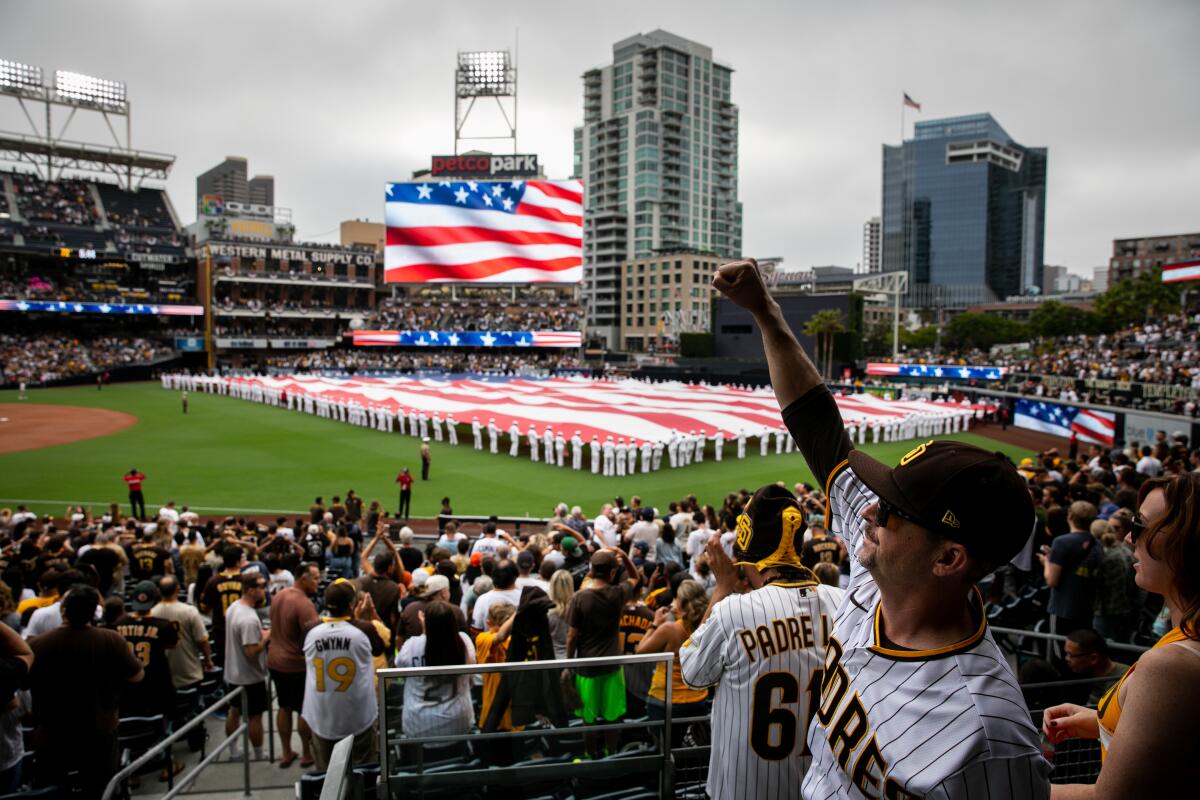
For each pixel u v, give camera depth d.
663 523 17.44
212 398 73.69
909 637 2.43
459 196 87.81
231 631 10.23
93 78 102.69
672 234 188.50
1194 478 2.65
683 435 41.34
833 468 3.04
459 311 109.12
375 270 117.44
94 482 36.94
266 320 106.56
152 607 10.69
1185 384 46.88
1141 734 2.31
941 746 2.21
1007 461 2.36
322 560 18.84
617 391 68.19
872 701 2.40
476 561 16.20
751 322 96.50
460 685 6.26
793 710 3.98
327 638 8.05
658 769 6.12
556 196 89.25
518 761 6.06
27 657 7.09
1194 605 2.56
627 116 186.00
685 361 92.25
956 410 54.47
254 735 10.73
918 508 2.29
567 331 101.25
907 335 138.50
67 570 11.70
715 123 198.75
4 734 7.25
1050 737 3.44
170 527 21.36
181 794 9.11
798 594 4.16
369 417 56.06
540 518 29.77
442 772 5.89
